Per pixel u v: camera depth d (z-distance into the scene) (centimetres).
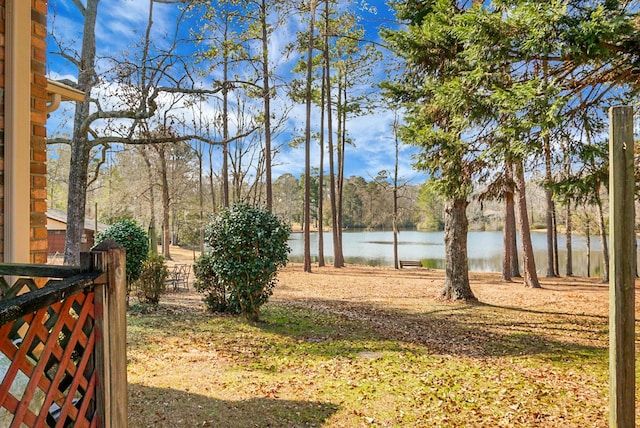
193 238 2641
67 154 2589
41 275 176
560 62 436
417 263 1911
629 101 483
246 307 671
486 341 590
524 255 1226
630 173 221
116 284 161
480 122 488
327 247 3262
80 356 150
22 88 269
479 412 345
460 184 575
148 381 394
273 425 311
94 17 873
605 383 415
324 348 536
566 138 440
